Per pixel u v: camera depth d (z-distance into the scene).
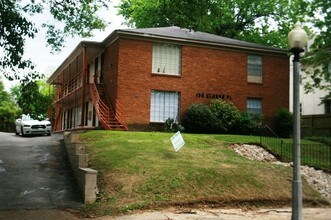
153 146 16.06
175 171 12.87
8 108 52.97
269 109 28.08
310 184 14.23
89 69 31.27
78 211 10.65
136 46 24.69
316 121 28.05
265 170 14.32
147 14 36.03
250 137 20.91
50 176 13.93
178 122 25.38
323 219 10.41
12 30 12.26
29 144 20.31
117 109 23.91
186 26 16.34
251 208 11.52
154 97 25.05
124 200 11.21
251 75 27.91
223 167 13.84
